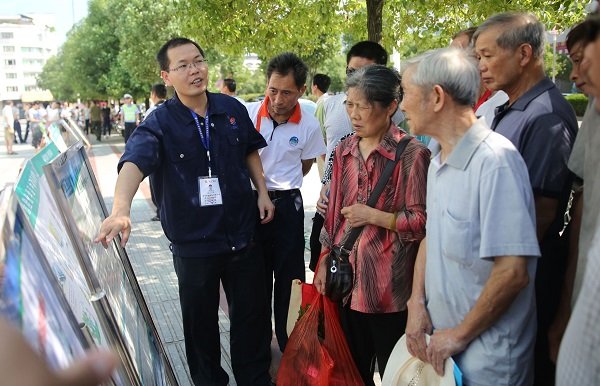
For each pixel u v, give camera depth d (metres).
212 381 3.19
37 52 144.00
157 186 2.98
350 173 2.57
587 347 1.13
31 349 0.74
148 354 2.29
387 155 2.44
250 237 3.05
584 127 1.93
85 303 1.75
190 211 2.88
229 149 2.96
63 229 1.80
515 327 1.83
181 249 2.94
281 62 3.41
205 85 2.85
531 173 2.14
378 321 2.55
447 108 1.87
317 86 7.78
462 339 1.83
